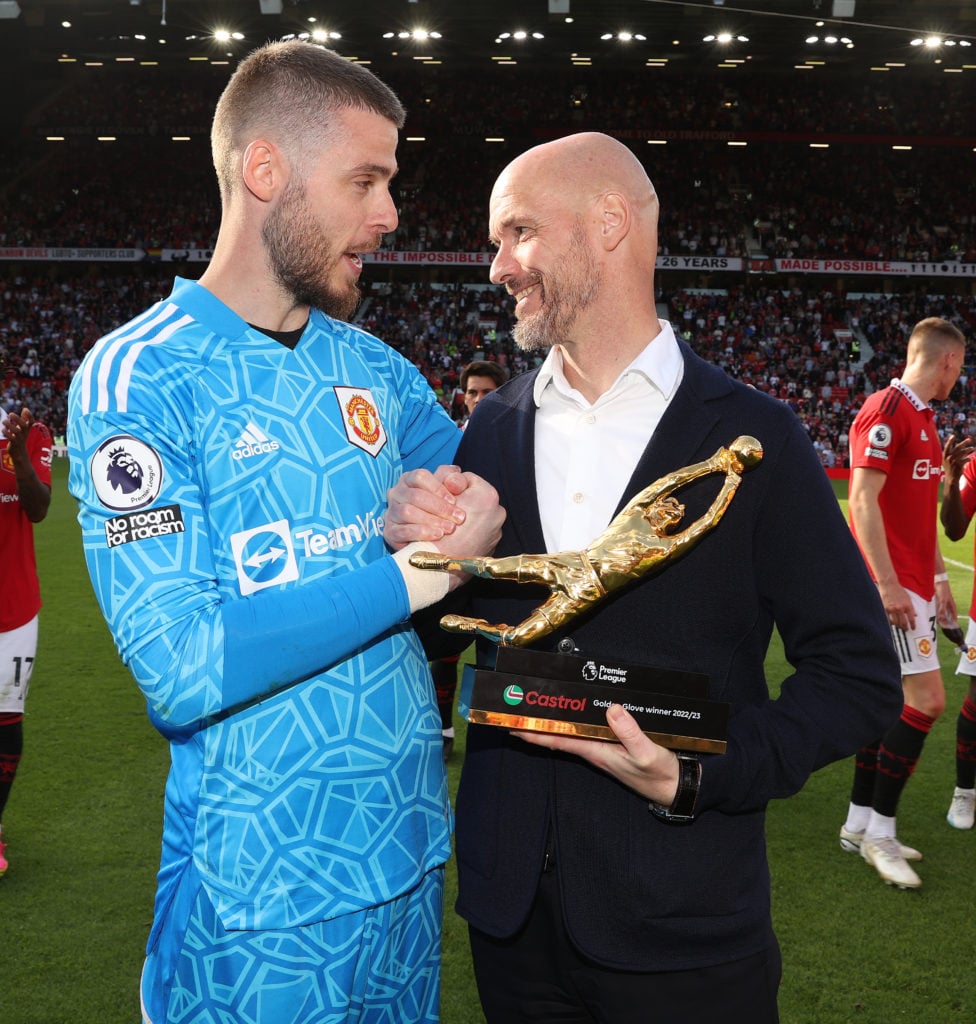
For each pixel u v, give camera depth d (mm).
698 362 1690
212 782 1511
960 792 4477
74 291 33844
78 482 1458
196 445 1486
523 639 1455
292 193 1548
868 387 30000
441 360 30875
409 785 1642
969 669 4395
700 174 36188
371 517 1643
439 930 1757
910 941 3461
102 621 8609
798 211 35000
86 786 4840
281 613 1385
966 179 35781
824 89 36156
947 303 33438
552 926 1650
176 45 33031
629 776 1460
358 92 1558
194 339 1530
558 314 1610
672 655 1567
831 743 1547
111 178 36125
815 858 4133
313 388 1615
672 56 33844
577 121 36188
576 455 1653
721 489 1543
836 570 1563
